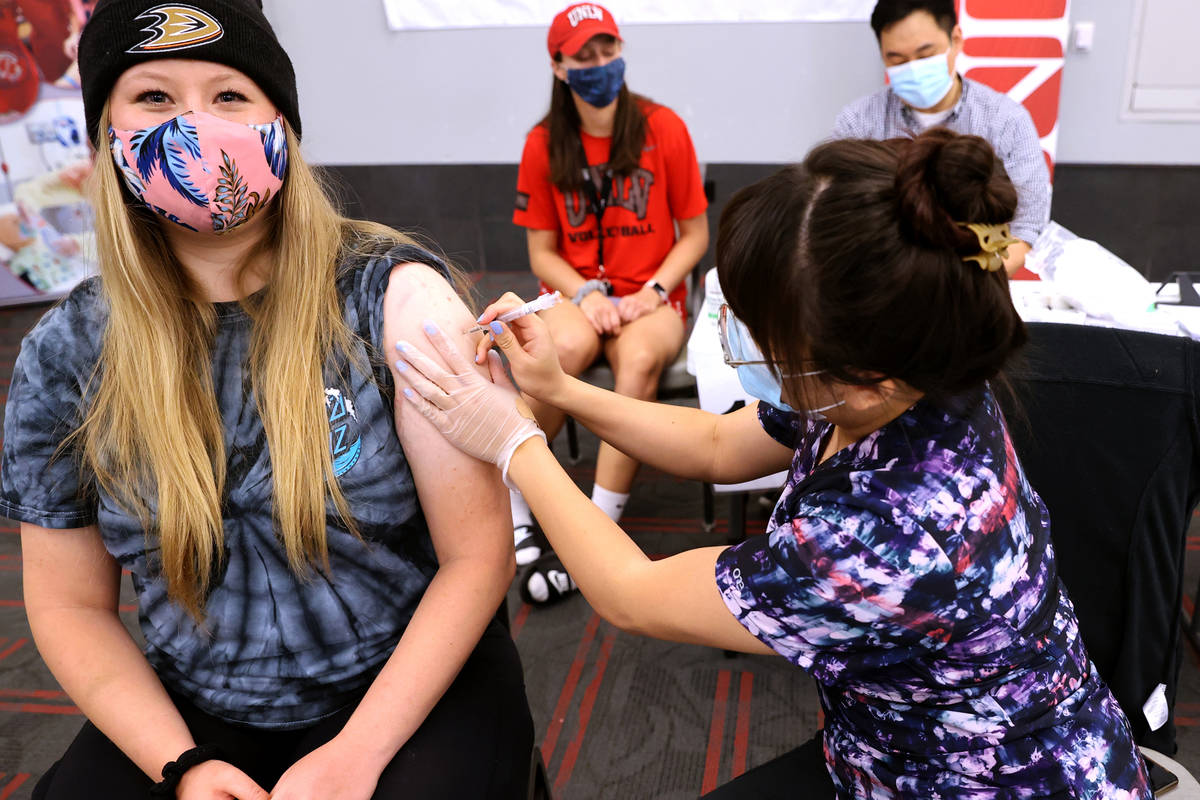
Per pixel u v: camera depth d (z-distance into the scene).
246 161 0.97
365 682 1.08
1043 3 3.88
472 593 1.05
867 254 0.73
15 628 2.33
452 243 5.02
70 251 4.80
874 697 0.88
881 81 4.38
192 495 0.98
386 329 1.03
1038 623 0.85
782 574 0.81
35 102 4.53
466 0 4.52
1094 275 1.89
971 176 0.72
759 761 1.82
